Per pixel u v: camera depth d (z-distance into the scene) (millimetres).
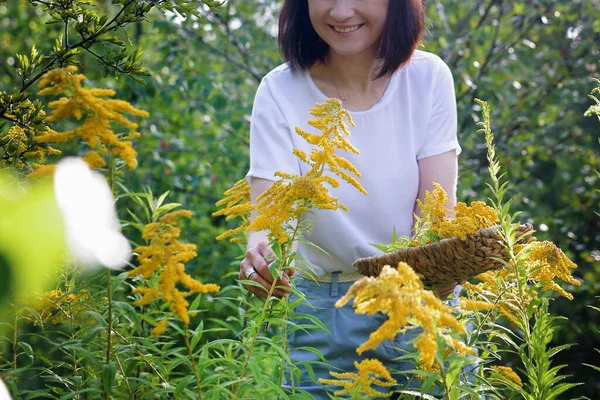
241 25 5727
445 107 2262
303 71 2256
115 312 1701
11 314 1691
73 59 1884
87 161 1229
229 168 5242
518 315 1734
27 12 6145
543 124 5961
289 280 1829
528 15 5816
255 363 1532
